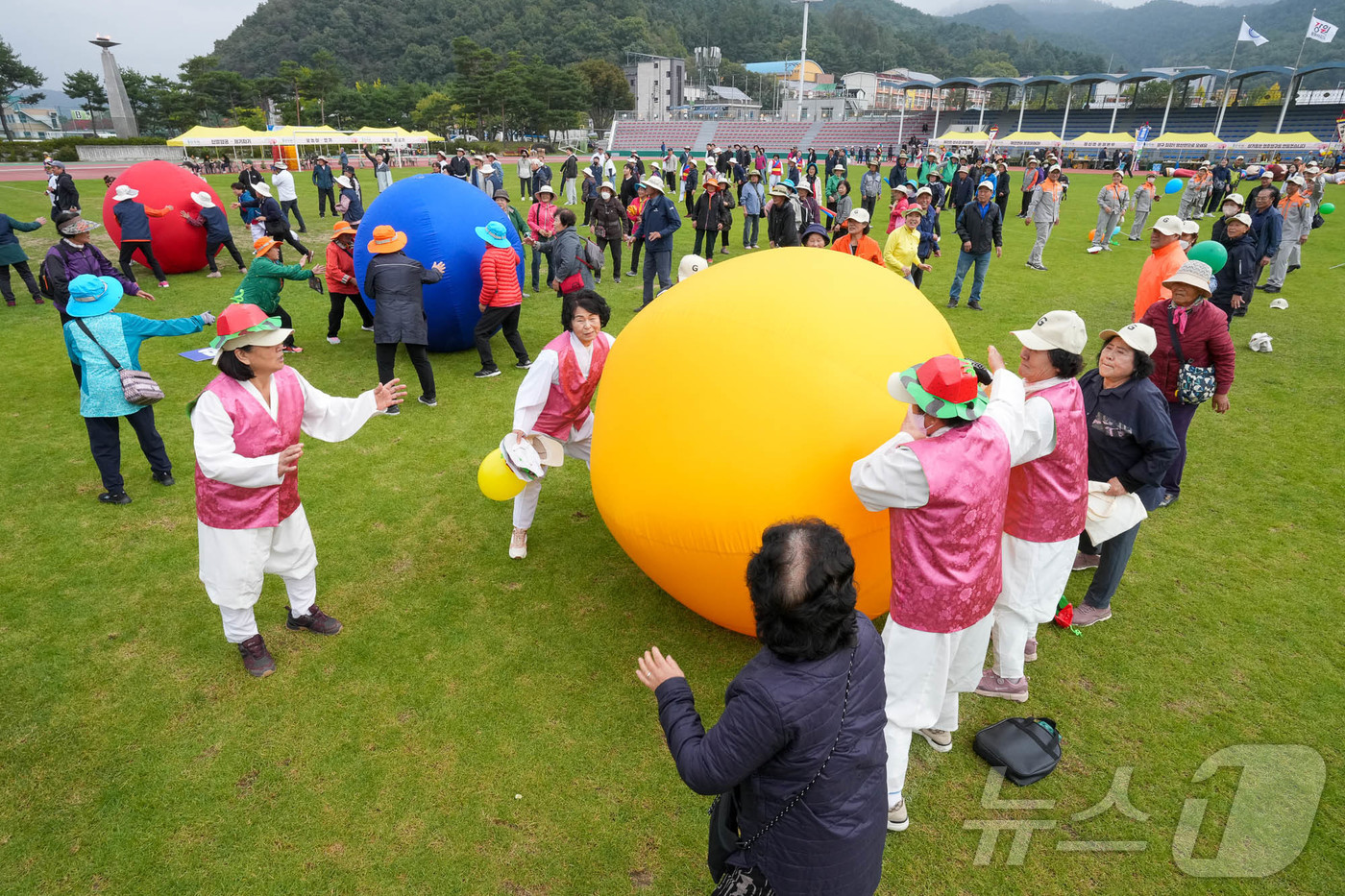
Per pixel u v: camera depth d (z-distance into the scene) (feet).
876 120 251.19
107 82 167.84
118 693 11.78
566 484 19.07
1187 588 14.70
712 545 10.71
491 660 12.62
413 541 16.24
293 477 11.89
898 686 9.29
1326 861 9.16
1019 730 10.71
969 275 43.80
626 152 236.43
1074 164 153.17
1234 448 21.01
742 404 10.22
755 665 5.97
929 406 8.22
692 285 11.78
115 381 16.56
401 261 22.43
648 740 10.99
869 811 6.07
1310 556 15.75
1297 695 11.87
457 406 23.66
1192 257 20.10
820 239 25.62
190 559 15.48
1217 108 203.62
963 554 8.72
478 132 280.51
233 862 9.10
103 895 8.70
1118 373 12.07
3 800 9.89
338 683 12.07
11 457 19.74
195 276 41.93
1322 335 31.40
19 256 34.09
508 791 10.12
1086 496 10.99
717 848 6.84
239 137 129.39
